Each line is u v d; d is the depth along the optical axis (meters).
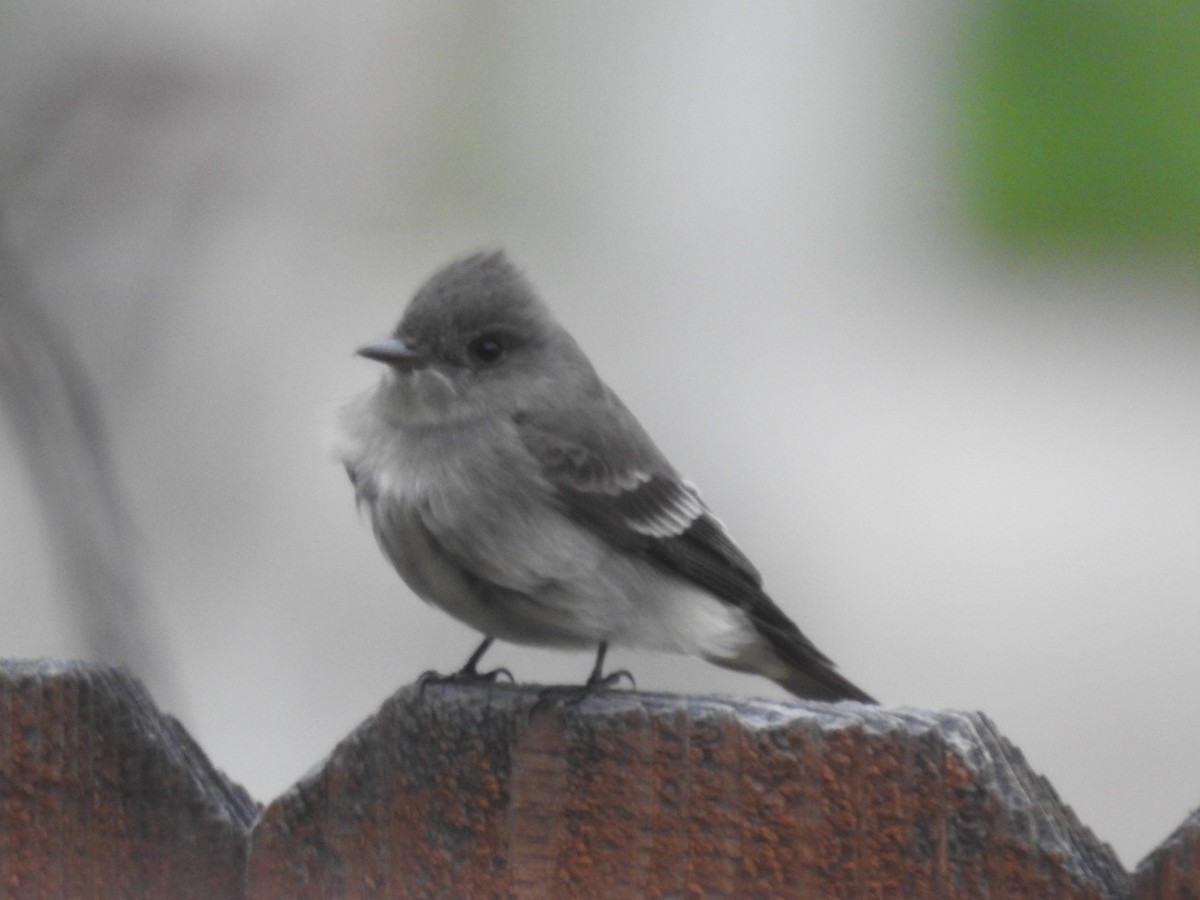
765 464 15.09
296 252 12.50
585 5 15.25
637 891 5.27
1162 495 16.42
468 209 14.65
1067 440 17.20
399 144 14.16
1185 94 19.45
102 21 11.12
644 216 15.45
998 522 15.70
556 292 15.01
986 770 5.07
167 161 11.38
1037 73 19.09
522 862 5.37
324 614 12.19
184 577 11.54
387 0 13.98
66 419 8.51
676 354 15.17
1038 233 19.09
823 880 5.14
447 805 5.45
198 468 11.66
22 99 10.80
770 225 15.88
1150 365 18.83
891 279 17.47
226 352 11.95
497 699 5.46
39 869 5.70
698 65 15.62
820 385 15.79
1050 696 13.93
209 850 5.69
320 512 12.30
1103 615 14.73
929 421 16.86
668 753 5.27
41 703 5.73
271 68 12.25
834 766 5.15
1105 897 4.98
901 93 17.39
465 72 14.63
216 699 11.60
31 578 11.56
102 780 5.72
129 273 11.16
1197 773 13.25
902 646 14.29
